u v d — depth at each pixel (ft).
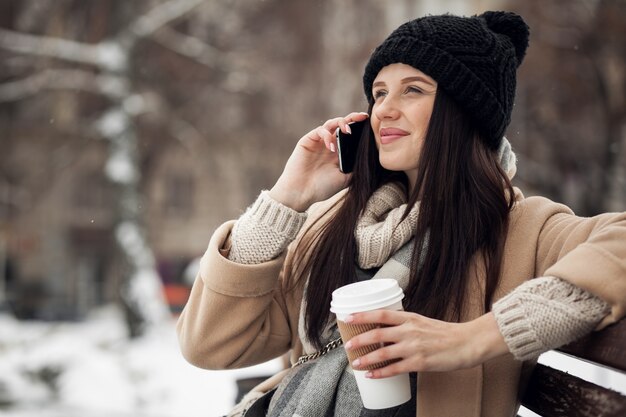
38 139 68.95
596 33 65.41
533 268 6.11
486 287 6.08
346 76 73.26
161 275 115.96
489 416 5.82
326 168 7.05
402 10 97.50
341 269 6.59
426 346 5.10
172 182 115.44
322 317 6.58
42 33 63.93
